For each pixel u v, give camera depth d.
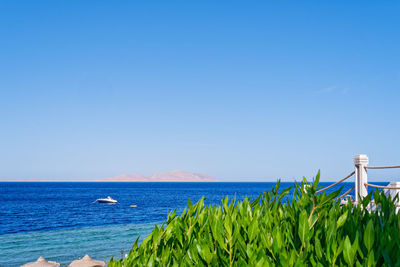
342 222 2.38
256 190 179.62
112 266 2.38
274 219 2.54
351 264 1.86
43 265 15.61
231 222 2.19
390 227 2.23
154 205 75.56
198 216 2.59
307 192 2.51
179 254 2.27
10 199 98.56
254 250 2.03
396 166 7.29
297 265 1.83
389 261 1.86
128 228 36.66
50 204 79.31
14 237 31.34
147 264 2.21
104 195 123.88
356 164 8.66
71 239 29.22
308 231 2.13
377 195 2.96
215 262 2.08
